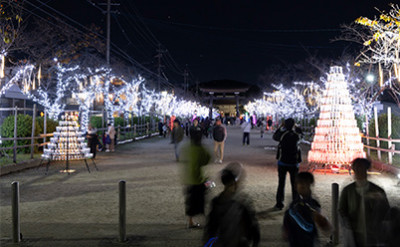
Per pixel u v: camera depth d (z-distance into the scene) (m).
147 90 46.91
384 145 18.17
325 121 14.09
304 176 4.56
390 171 13.31
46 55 27.06
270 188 10.91
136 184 11.67
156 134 42.06
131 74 42.44
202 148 7.11
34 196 9.95
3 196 9.97
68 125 15.83
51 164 16.70
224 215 4.43
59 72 30.00
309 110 49.00
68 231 6.89
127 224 7.33
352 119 14.06
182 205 8.88
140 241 6.29
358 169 4.34
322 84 37.03
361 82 28.22
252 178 12.69
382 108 30.34
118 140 29.05
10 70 24.08
